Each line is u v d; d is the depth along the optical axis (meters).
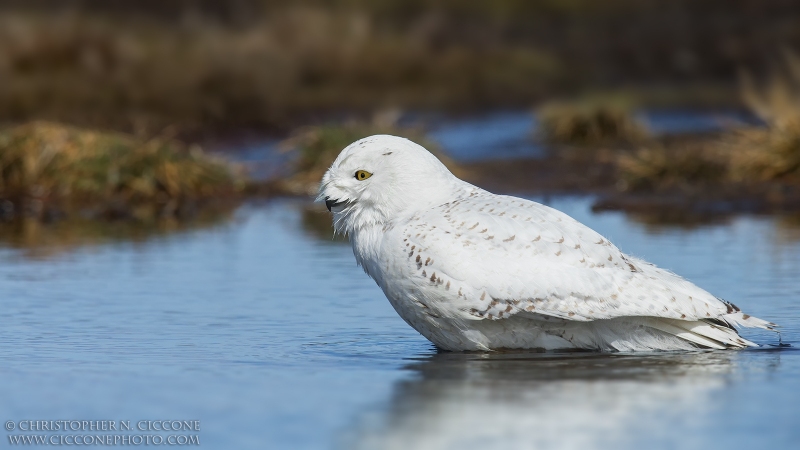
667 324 8.94
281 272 13.37
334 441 6.80
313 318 10.77
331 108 35.38
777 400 7.59
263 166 25.00
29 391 8.05
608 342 9.00
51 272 13.41
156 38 35.94
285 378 8.38
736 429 6.93
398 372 8.53
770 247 14.67
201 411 7.49
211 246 15.66
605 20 56.75
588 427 7.00
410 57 41.53
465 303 8.77
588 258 8.80
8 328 10.29
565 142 28.41
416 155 9.36
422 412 7.35
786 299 11.16
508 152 26.88
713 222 17.62
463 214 9.02
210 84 33.03
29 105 30.22
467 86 41.16
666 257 13.80
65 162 21.39
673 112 37.44
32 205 20.47
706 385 7.98
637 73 47.66
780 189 20.77
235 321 10.62
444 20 52.06
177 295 11.93
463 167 24.02
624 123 28.53
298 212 19.95
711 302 8.84
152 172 21.45
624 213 18.91
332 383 8.20
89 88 31.28
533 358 8.89
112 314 10.91
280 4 48.97
